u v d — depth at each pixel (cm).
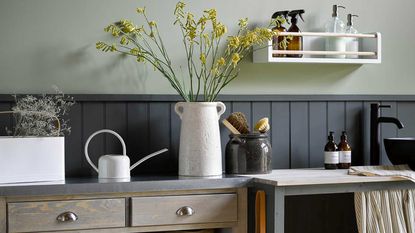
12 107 416
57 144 399
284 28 454
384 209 424
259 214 409
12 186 374
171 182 398
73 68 428
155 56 442
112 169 407
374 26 489
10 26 418
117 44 435
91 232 387
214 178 407
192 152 419
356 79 484
